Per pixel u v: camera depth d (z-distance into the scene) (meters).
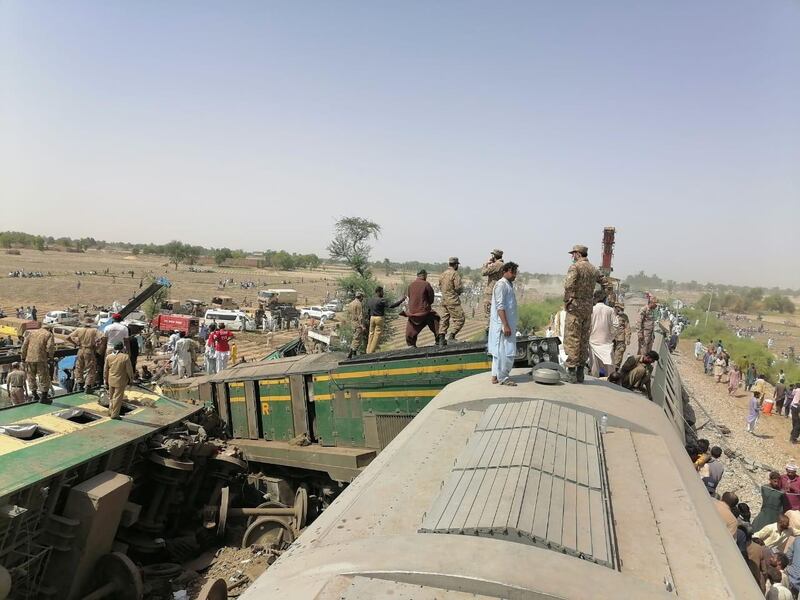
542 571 3.18
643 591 3.19
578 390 6.83
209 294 89.12
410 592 3.12
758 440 21.55
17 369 17.06
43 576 8.05
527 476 4.25
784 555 8.81
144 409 11.49
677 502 4.48
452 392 7.13
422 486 4.70
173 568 9.61
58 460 8.31
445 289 11.70
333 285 126.81
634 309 32.16
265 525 10.84
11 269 114.94
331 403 10.91
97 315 49.94
